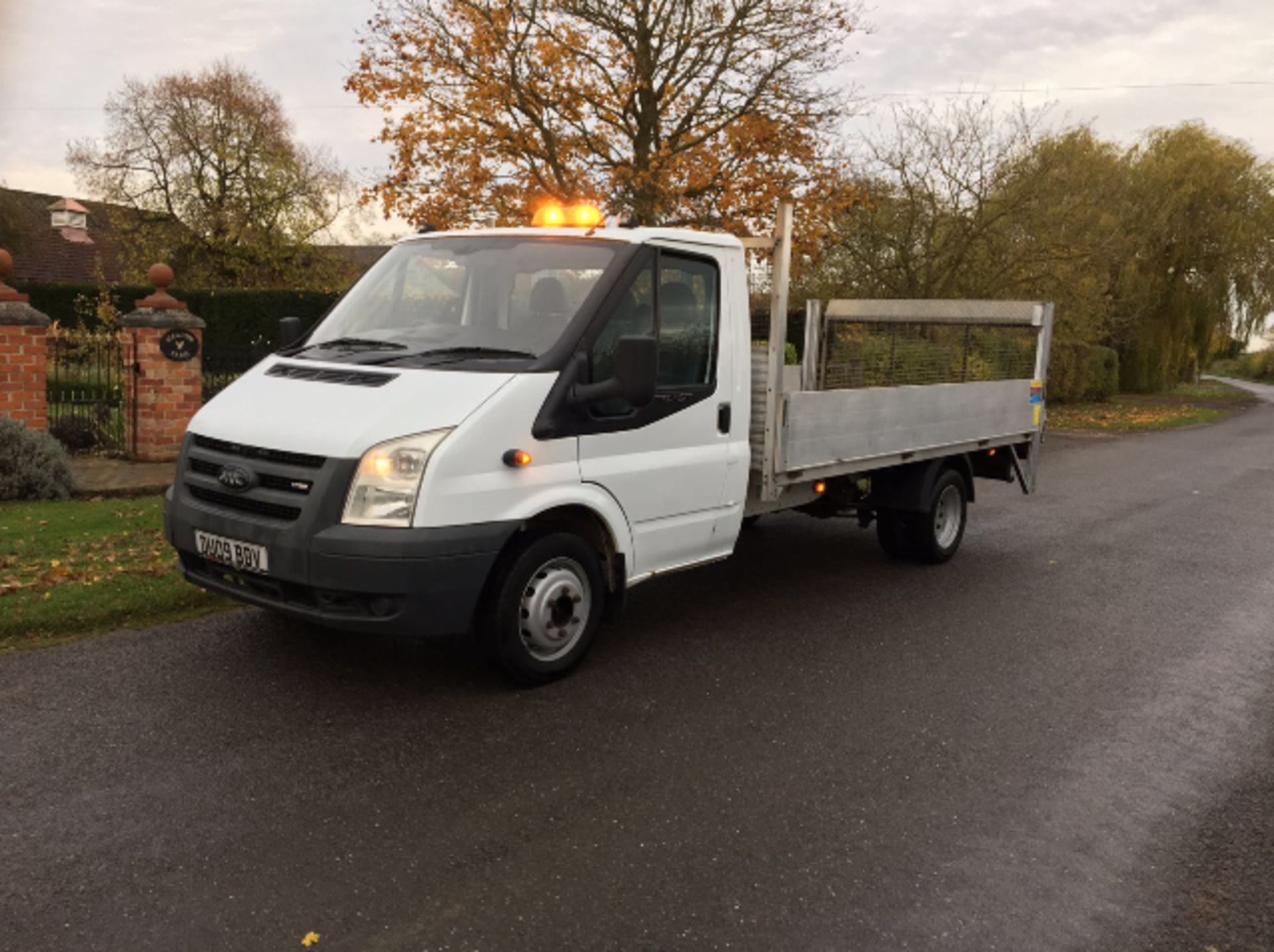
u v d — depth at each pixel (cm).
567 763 412
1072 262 2414
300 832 348
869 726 468
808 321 768
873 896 326
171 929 292
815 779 409
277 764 398
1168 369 4231
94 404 1175
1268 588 775
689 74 1858
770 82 1867
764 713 477
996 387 823
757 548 849
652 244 520
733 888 326
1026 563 833
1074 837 371
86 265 3934
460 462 433
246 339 2956
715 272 558
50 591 580
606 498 495
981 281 2311
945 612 668
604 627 602
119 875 317
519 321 501
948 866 347
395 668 507
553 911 310
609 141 1883
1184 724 487
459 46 1852
